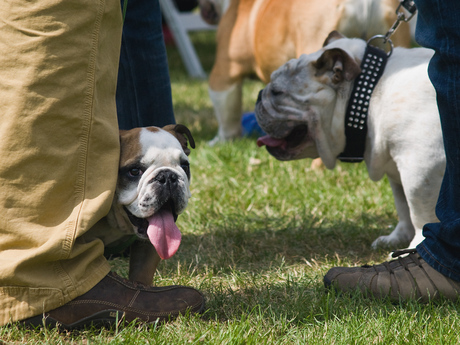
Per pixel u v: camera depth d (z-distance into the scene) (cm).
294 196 444
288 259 335
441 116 248
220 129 624
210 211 411
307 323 239
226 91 600
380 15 460
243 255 338
